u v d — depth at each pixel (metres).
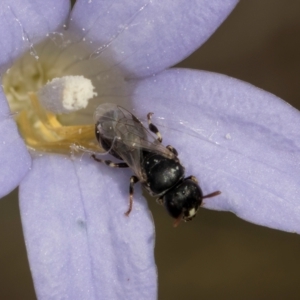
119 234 0.10
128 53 0.10
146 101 0.10
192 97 0.10
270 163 0.10
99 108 0.10
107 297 0.10
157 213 0.12
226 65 0.12
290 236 0.12
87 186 0.10
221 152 0.10
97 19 0.10
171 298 0.12
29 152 0.10
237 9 0.12
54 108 0.10
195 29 0.10
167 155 0.10
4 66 0.10
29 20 0.10
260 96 0.10
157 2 0.10
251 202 0.10
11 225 0.12
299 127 0.10
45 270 0.10
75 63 0.10
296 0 0.12
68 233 0.10
